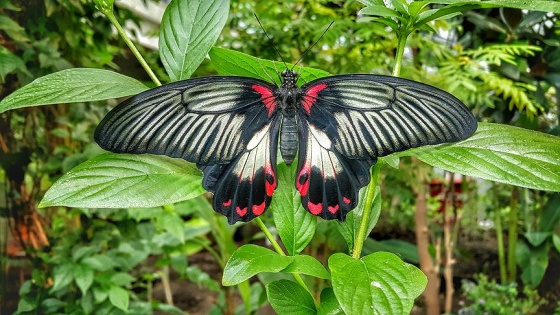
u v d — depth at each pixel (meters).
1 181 0.60
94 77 0.23
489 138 0.23
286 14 0.69
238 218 0.21
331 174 0.21
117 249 0.69
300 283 0.25
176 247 0.82
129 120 0.20
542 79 0.69
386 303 0.18
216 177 0.21
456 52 0.73
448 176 0.93
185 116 0.21
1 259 0.60
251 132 0.22
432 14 0.23
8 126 0.59
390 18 0.24
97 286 0.61
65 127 0.65
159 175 0.23
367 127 0.21
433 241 0.93
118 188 0.22
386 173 0.71
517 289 0.89
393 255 0.20
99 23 0.64
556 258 0.85
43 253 0.61
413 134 0.20
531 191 0.84
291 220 0.25
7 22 0.52
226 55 0.24
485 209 0.97
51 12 0.58
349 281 0.19
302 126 0.22
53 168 0.62
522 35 0.67
